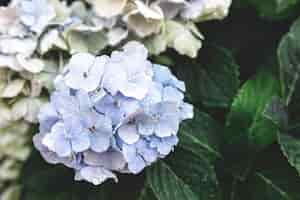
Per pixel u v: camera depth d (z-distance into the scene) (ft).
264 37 3.00
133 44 2.53
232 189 2.79
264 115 2.64
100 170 2.48
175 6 2.68
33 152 2.93
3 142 2.81
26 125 2.79
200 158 2.68
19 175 3.00
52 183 2.94
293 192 2.71
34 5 2.71
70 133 2.45
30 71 2.62
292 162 2.58
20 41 2.69
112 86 2.41
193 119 2.77
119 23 2.71
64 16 2.74
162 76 2.53
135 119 2.44
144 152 2.45
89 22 2.77
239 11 2.99
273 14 2.88
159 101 2.43
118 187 2.85
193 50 2.68
